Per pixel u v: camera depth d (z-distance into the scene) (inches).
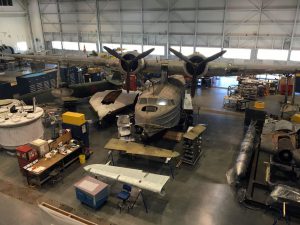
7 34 1401.3
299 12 866.8
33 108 505.4
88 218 318.0
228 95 756.6
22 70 1220.5
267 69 536.4
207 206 338.6
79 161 438.9
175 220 315.0
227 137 534.9
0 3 1332.4
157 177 338.6
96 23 1270.9
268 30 936.9
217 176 403.2
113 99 632.4
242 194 353.4
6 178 398.9
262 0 902.4
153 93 499.2
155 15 1111.0
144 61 581.3
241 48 1002.1
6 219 318.0
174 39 1113.4
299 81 789.2
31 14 1449.3
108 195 353.4
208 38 1043.3
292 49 920.3
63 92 639.8
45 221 281.0
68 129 451.2
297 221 311.3
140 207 336.2
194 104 748.0
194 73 509.4
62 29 1405.0
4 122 444.5
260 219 316.2
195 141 425.1
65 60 707.4
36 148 395.2
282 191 320.8
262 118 557.6
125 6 1162.0
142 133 436.5
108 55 1048.8
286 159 375.6
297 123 498.3
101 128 580.1
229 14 971.3
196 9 1015.0
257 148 453.1
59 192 366.6
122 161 443.2
